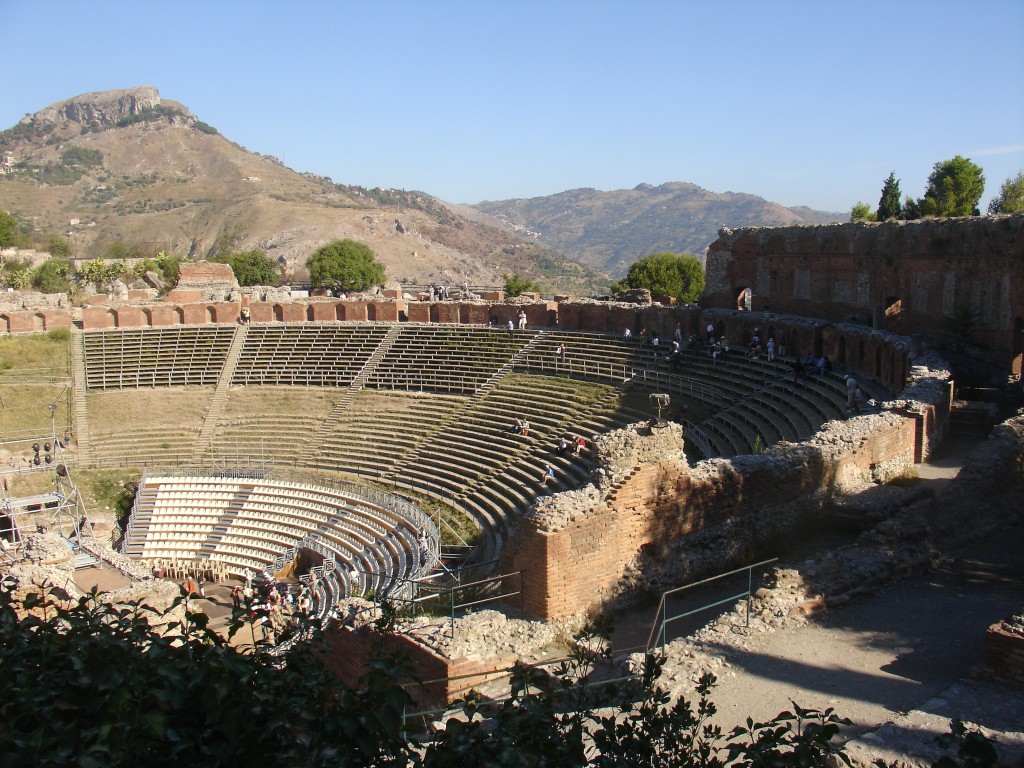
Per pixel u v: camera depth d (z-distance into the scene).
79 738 8.21
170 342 71.75
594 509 22.19
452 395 60.75
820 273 54.03
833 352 47.28
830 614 18.88
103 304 75.00
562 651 19.33
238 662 9.04
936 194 74.75
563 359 59.72
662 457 23.78
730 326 55.75
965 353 40.34
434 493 48.16
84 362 68.88
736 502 25.28
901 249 46.59
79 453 58.78
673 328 59.72
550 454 46.88
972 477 24.55
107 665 9.13
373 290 107.06
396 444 55.91
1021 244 37.94
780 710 14.64
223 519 51.59
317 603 37.53
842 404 38.28
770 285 58.66
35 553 33.16
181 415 63.38
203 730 8.64
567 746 9.18
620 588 22.75
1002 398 36.28
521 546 22.05
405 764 8.63
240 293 82.38
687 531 24.25
